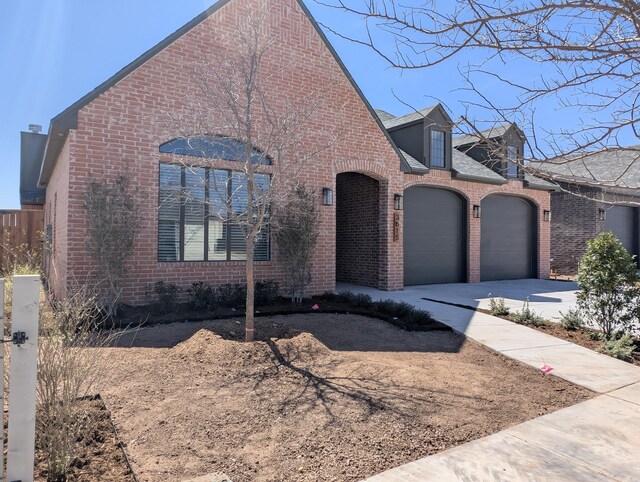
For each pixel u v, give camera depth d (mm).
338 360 5641
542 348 6840
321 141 11406
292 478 3004
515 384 5230
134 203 8602
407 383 4945
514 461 3359
